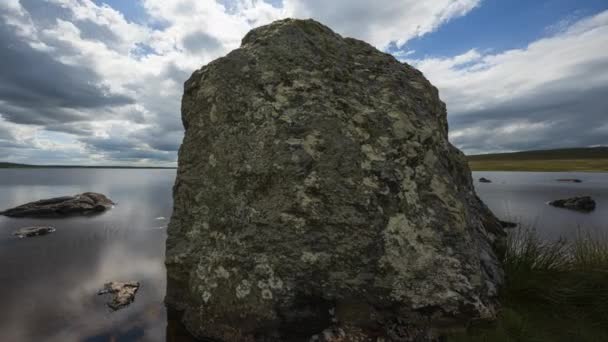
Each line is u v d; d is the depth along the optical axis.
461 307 3.98
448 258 4.17
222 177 4.70
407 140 4.77
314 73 5.00
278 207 4.23
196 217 4.82
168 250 4.86
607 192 32.22
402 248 4.17
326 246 4.10
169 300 4.97
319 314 4.08
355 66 5.52
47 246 9.24
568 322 4.23
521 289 4.76
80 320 4.86
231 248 4.30
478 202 6.79
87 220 14.06
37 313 5.07
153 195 28.28
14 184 45.50
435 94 6.39
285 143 4.46
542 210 20.62
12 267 7.24
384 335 4.07
